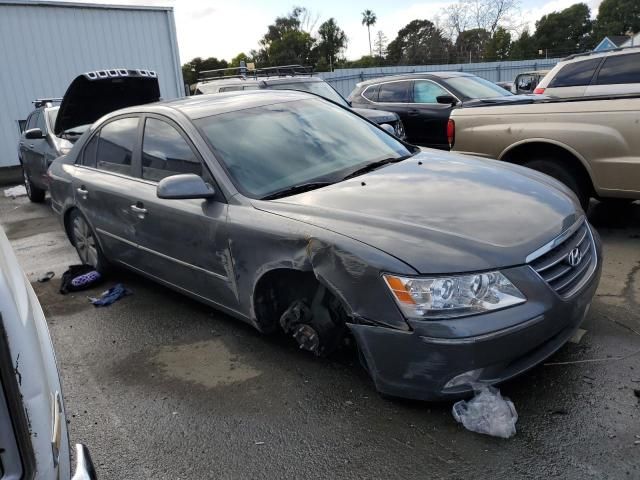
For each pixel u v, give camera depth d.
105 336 4.04
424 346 2.46
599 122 4.91
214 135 3.68
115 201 4.34
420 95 9.32
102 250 4.90
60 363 3.71
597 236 3.30
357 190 3.23
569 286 2.76
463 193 3.12
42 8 13.53
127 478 2.55
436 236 2.62
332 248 2.72
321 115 4.27
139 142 4.25
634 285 4.05
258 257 3.13
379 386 2.69
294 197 3.25
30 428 1.34
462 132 5.89
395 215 2.85
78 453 1.63
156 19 15.24
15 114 13.54
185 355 3.62
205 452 2.67
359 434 2.66
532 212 2.90
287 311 3.18
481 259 2.49
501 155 5.61
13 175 13.49
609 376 2.91
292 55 61.84
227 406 3.01
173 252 3.85
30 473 1.33
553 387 2.86
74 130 7.75
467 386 2.50
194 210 3.54
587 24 59.78
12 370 1.31
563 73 8.22
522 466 2.35
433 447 2.51
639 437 2.46
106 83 6.68
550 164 5.35
